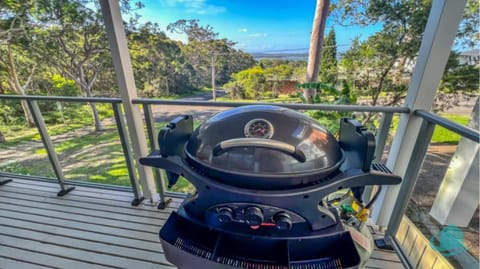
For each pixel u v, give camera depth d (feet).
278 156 1.95
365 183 2.16
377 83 10.98
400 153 4.45
